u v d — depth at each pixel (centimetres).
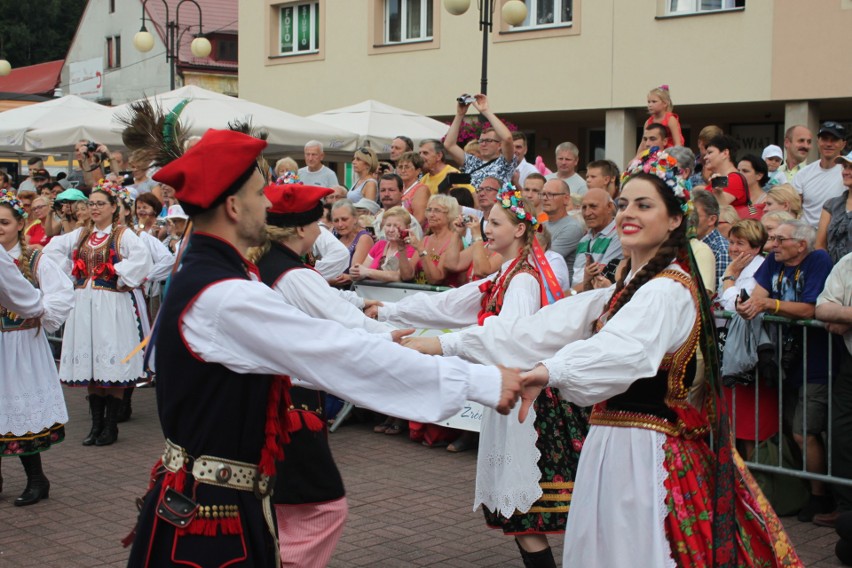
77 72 3512
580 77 1524
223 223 266
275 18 2009
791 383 541
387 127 1260
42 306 544
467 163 923
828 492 538
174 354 257
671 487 309
